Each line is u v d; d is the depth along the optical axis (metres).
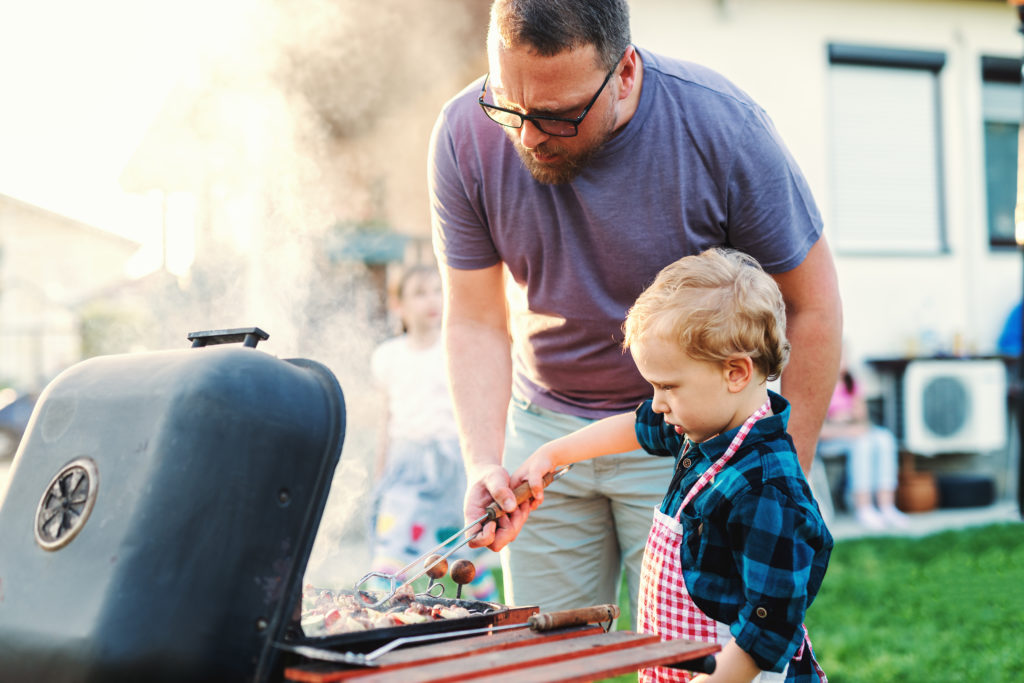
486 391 1.91
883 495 6.10
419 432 3.21
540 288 1.87
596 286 1.81
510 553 2.07
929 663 3.11
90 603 1.03
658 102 1.68
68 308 20.62
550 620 1.23
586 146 1.57
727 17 6.22
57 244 27.55
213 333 1.32
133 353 1.30
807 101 6.44
